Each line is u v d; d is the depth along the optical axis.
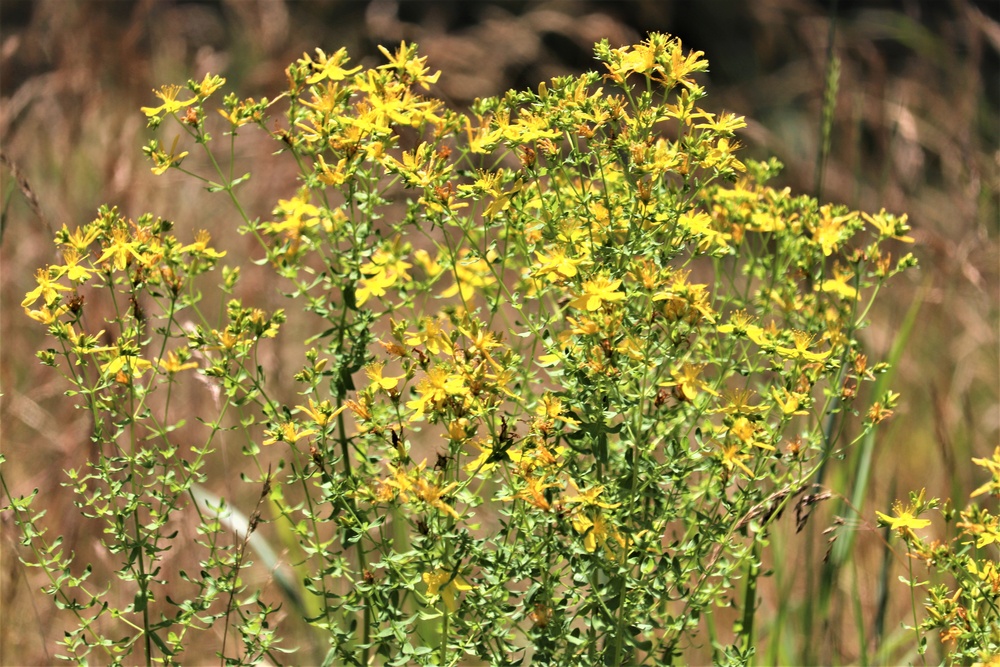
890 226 2.67
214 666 3.58
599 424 2.26
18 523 2.43
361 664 2.47
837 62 3.62
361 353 2.54
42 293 2.41
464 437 2.17
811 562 3.24
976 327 4.45
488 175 2.34
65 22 5.36
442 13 10.00
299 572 3.63
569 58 9.58
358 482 2.46
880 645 3.26
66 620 3.66
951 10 7.71
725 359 2.48
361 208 2.48
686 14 9.27
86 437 3.46
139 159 4.71
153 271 2.53
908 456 4.39
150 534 2.45
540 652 2.35
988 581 2.28
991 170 4.79
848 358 2.62
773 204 2.75
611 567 2.27
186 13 7.41
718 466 2.40
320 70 2.50
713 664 2.60
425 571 2.33
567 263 2.22
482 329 2.25
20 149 4.96
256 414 4.31
